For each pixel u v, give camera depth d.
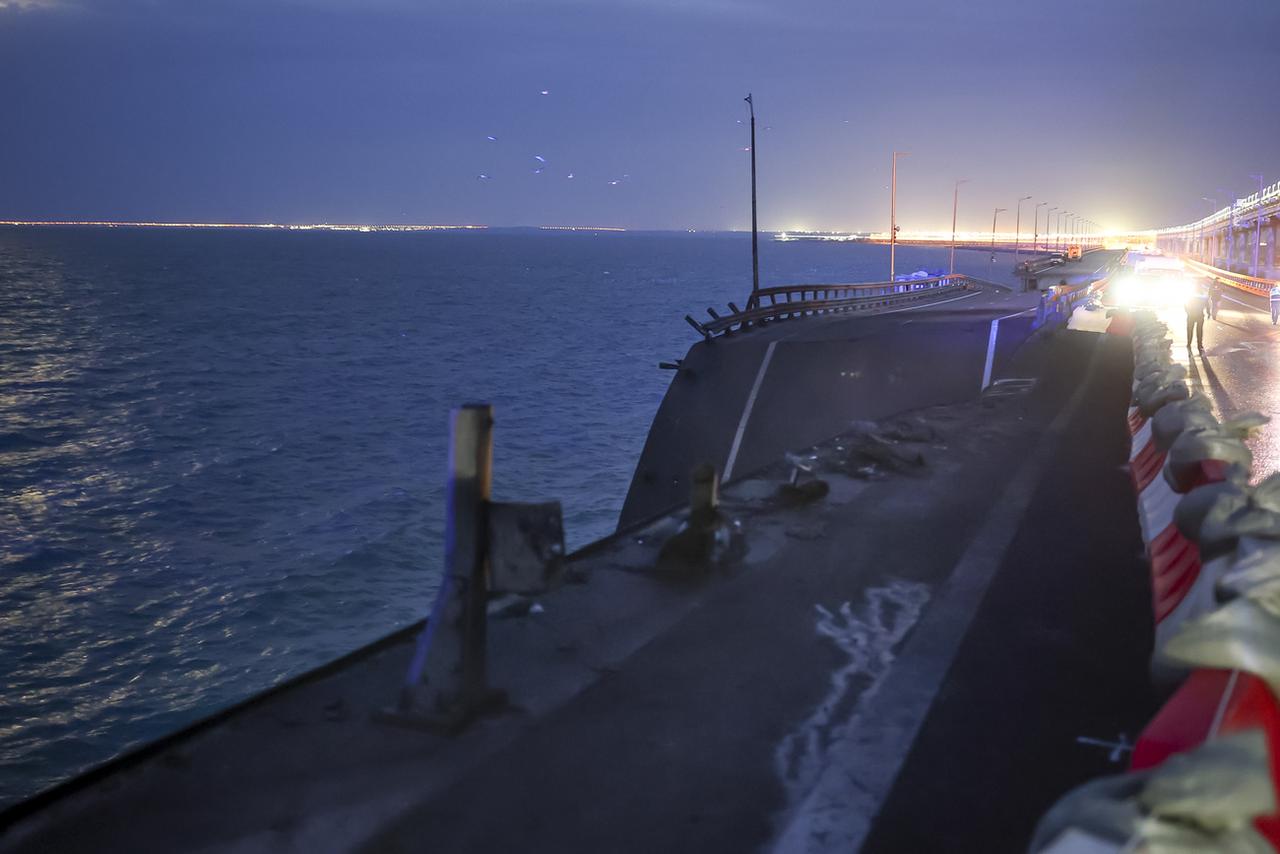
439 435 48.81
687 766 4.41
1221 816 1.93
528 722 4.79
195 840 3.73
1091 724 4.96
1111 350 27.62
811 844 3.82
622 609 6.48
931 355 24.80
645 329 102.44
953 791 4.26
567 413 53.56
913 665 5.67
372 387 63.59
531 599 6.54
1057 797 4.24
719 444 22.94
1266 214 113.25
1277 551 3.13
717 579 7.18
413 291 163.38
